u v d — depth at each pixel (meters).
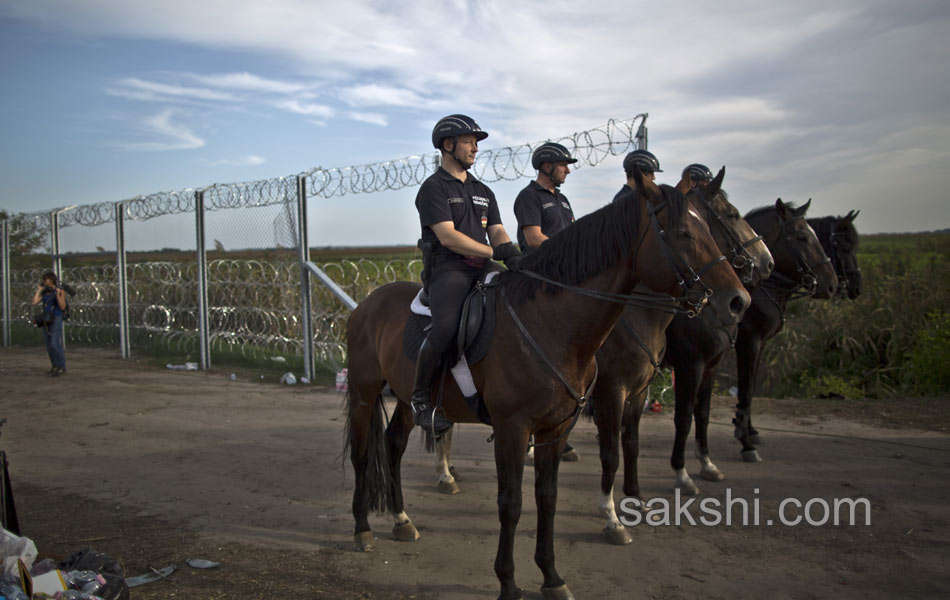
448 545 4.46
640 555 4.27
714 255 3.25
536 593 3.72
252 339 12.01
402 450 4.65
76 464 6.47
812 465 6.20
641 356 4.53
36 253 18.17
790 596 3.68
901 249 15.02
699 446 5.81
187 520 4.95
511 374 3.42
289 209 10.95
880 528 4.67
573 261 3.46
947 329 10.07
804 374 11.23
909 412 8.57
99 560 3.74
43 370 12.81
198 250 12.46
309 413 8.67
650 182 3.41
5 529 3.88
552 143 5.36
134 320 15.04
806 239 6.34
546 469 3.60
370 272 10.34
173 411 8.84
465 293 3.74
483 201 4.01
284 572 4.03
